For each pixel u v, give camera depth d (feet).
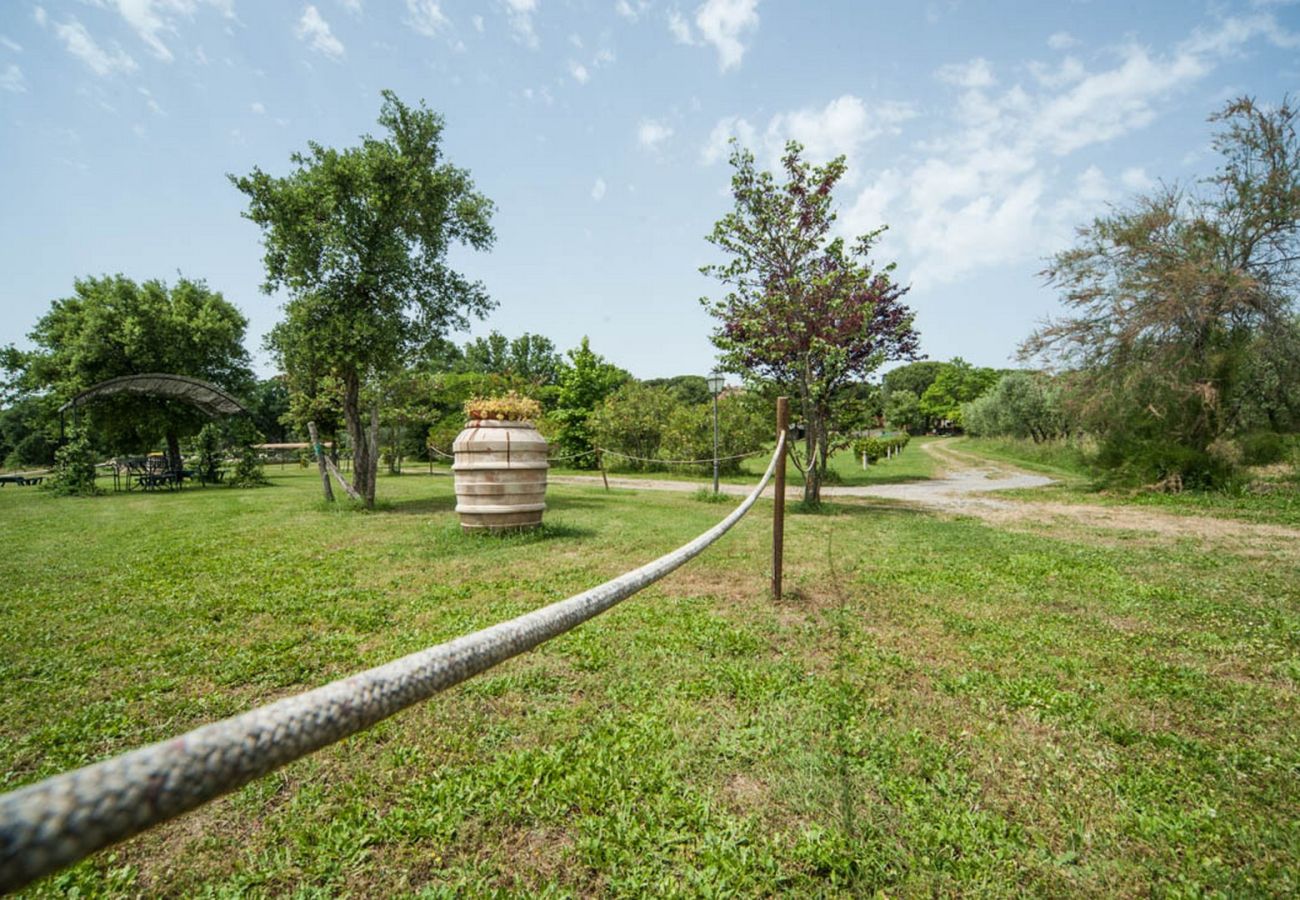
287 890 8.16
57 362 93.20
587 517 40.86
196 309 100.99
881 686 13.70
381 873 8.36
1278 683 14.17
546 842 8.93
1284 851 8.59
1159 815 9.30
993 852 8.57
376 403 48.78
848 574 24.09
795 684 13.70
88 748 11.62
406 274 45.44
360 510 47.01
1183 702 13.09
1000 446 152.05
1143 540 32.76
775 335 42.24
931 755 10.85
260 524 39.83
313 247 43.55
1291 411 57.82
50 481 80.69
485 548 29.50
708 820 9.23
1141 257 57.93
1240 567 25.89
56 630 17.88
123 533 36.27
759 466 95.35
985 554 28.25
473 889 8.07
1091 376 61.36
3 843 0.90
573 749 11.15
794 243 42.22
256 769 1.68
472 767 10.62
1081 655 15.62
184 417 95.30
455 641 2.96
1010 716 12.41
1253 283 52.60
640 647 15.93
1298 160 53.62
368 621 18.38
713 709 12.61
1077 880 8.08
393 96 45.42
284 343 45.78
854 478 84.43
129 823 1.20
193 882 8.29
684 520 39.27
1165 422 59.67
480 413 32.58
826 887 8.02
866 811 9.37
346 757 11.03
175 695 13.78
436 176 46.29
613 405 104.12
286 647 16.44
